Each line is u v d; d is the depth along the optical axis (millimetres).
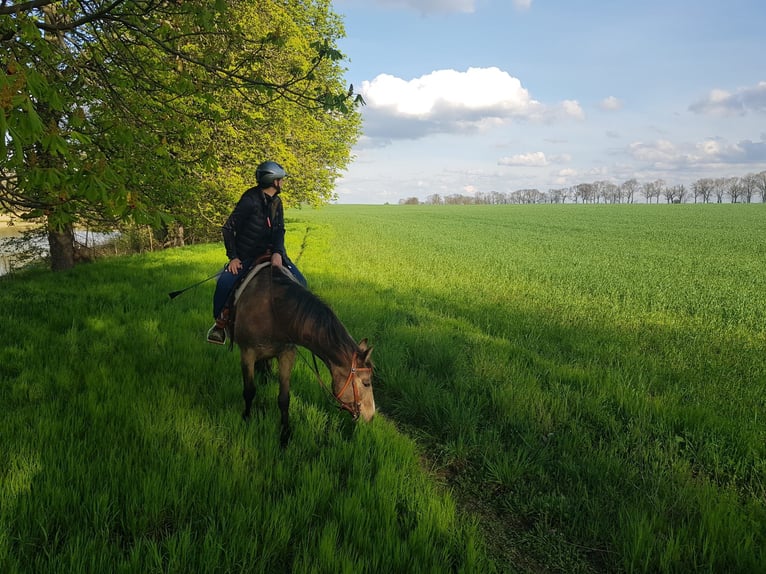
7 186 5031
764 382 6148
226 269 4875
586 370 6535
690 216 76188
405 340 7770
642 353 7641
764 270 18375
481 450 4574
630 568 3082
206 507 3297
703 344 8039
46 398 4887
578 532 3508
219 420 4617
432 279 14688
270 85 5137
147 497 3252
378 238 33281
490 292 12750
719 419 4969
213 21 4766
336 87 18516
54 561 2676
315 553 2947
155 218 3836
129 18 4660
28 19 3975
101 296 9969
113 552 2832
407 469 4094
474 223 60906
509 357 7191
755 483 4023
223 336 4953
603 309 10883
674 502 3678
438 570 2832
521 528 3613
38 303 9039
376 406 5820
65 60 5121
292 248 21203
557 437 4758
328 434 4652
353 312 9203
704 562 3107
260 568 2803
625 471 4098
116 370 5672
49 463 3613
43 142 2959
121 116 5414
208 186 16547
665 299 12039
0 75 2594
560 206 137375
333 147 28656
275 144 18000
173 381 5562
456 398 5656
